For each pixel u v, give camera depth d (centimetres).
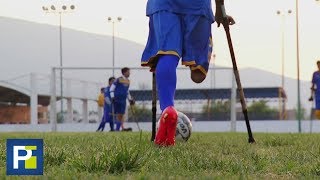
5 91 5906
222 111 4056
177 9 542
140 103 3241
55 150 410
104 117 1984
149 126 3055
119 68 2430
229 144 586
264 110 5969
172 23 536
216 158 379
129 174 296
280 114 4878
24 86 5316
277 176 308
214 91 3897
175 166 336
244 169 330
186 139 627
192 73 568
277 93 4872
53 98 2412
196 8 547
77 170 310
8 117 6712
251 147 538
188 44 546
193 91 3881
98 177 277
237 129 3634
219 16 636
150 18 558
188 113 3950
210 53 571
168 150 455
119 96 1834
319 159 393
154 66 563
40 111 6706
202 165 344
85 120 4781
